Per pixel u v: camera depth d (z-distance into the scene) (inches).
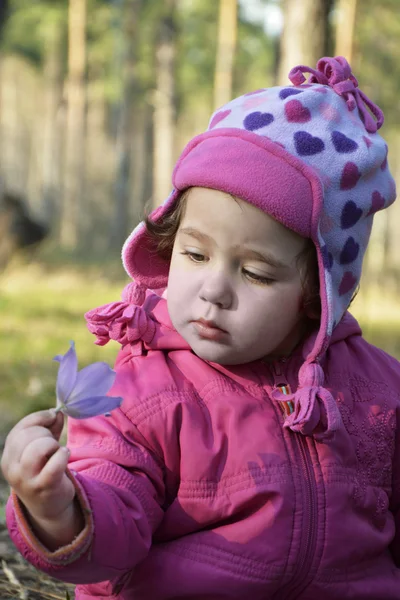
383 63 985.5
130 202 1451.8
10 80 1788.9
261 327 69.6
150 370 73.0
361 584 73.7
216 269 68.9
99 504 61.7
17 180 1702.8
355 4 542.3
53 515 57.2
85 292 607.8
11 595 100.6
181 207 72.4
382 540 75.6
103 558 61.3
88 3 1166.3
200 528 70.6
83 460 67.5
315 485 71.4
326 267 71.2
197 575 68.7
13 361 298.2
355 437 76.0
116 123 1635.1
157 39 1178.0
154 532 71.0
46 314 459.5
